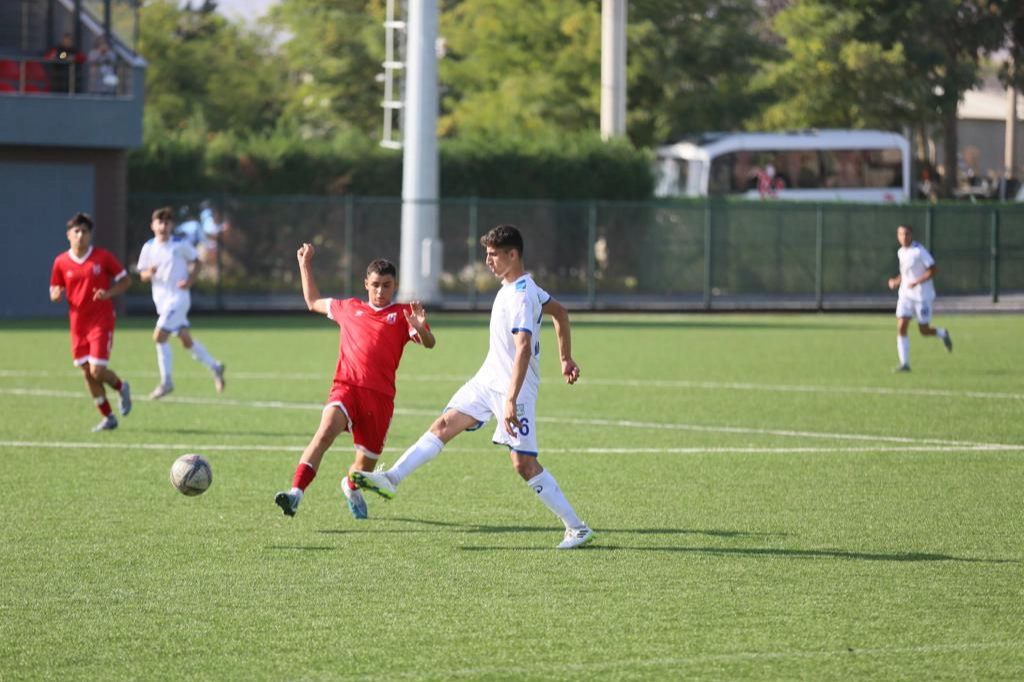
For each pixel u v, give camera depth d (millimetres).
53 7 111500
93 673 21750
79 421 50906
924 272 72000
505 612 25281
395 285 32406
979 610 25531
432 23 119562
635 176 146875
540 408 56438
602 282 140000
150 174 131875
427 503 35781
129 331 95375
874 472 41000
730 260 143000
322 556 29609
